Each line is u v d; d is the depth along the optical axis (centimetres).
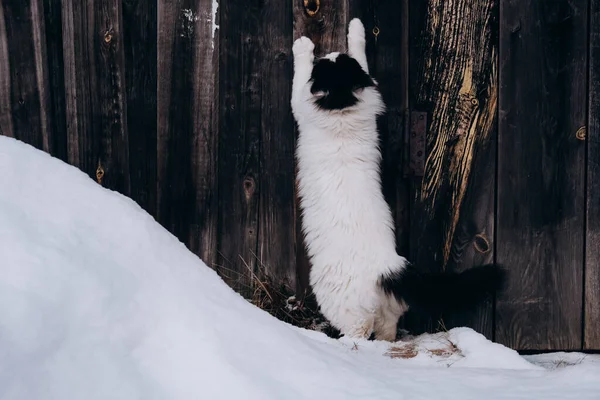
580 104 327
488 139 330
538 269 334
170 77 332
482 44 326
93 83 332
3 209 161
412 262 335
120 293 158
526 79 327
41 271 148
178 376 148
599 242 330
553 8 323
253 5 327
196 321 163
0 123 333
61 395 132
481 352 250
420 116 329
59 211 171
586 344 335
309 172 298
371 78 308
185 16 328
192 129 334
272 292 332
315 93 296
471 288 287
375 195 295
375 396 158
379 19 326
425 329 336
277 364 162
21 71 330
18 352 132
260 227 339
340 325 288
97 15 328
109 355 144
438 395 166
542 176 331
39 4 326
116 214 183
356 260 283
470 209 333
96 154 335
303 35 328
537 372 198
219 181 337
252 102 332
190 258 191
